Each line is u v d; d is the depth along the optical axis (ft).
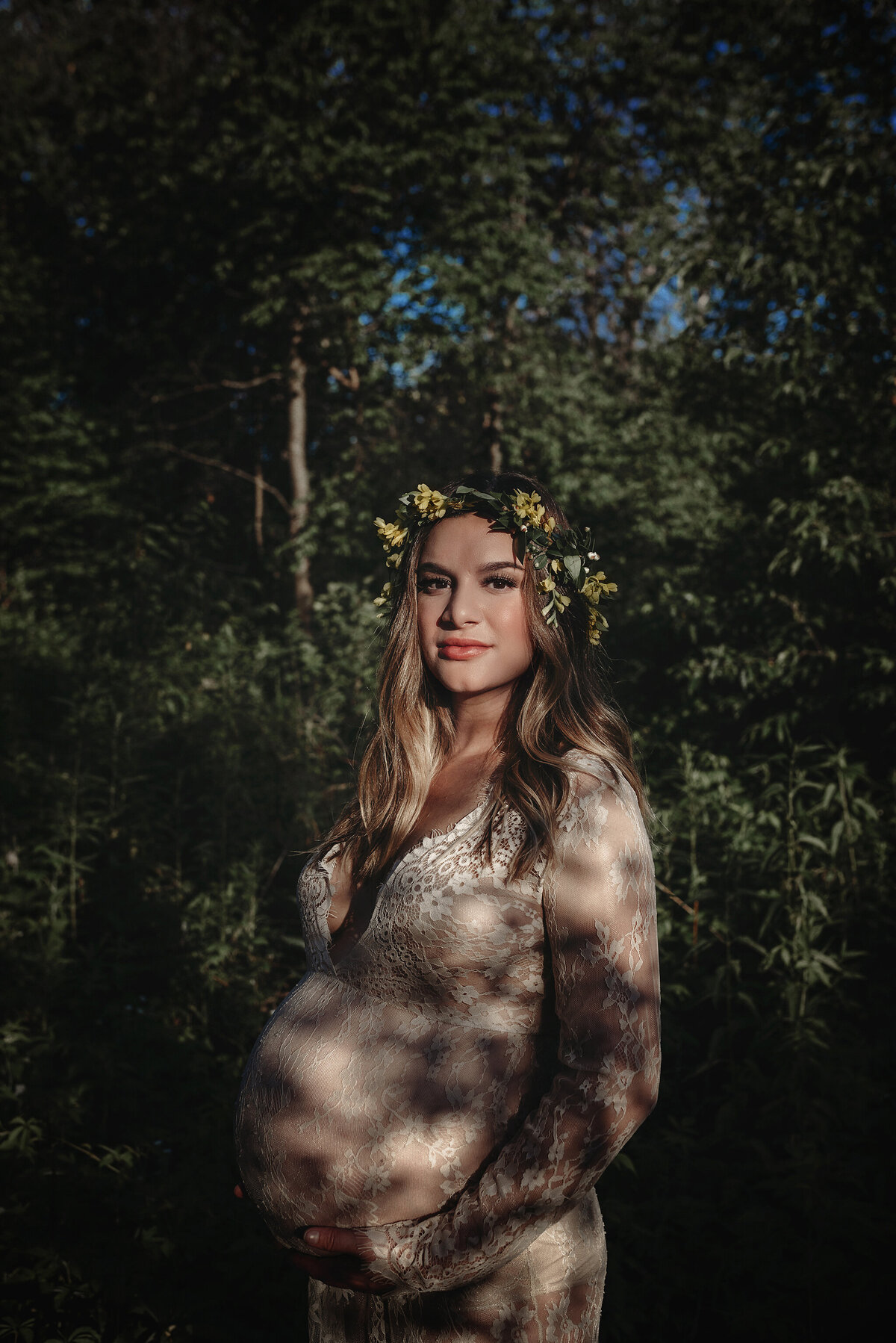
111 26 33.91
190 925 12.50
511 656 4.42
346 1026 4.25
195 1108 9.98
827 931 10.87
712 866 11.01
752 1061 9.22
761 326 14.33
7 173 34.99
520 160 27.91
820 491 12.09
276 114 27.50
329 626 21.16
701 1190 8.68
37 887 12.90
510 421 26.78
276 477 35.76
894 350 12.68
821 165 13.37
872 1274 7.73
